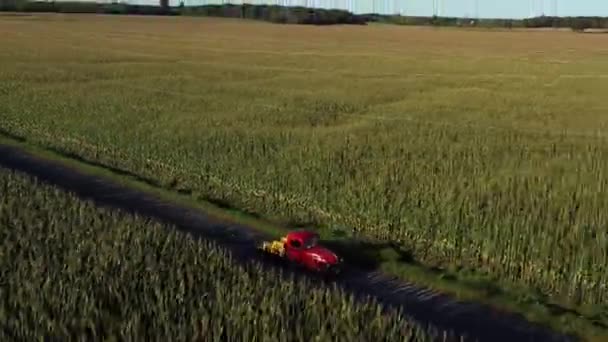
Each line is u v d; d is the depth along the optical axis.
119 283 17.38
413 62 95.81
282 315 15.80
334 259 23.33
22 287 17.05
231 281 18.00
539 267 23.03
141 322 15.75
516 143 38.09
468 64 93.50
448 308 21.62
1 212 22.73
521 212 25.28
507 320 20.91
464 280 23.44
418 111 51.47
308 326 15.72
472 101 57.22
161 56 96.06
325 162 33.62
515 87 68.12
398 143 37.72
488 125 44.81
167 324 15.40
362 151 35.91
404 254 25.70
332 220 28.78
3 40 112.25
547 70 86.38
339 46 124.62
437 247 25.53
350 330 15.45
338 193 29.72
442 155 34.72
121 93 58.69
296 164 33.59
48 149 42.53
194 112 49.47
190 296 16.84
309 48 118.06
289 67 85.94
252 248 26.52
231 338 15.18
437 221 26.05
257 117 47.31
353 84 68.94
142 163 37.69
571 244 22.81
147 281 17.58
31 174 37.47
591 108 53.91
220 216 30.44
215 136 40.22
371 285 23.17
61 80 67.06
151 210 31.30
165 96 57.34
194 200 32.38
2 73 70.31
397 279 23.72
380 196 28.12
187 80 69.44
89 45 109.81
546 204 26.05
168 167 36.34
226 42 126.44
